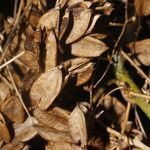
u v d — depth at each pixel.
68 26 0.17
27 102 0.17
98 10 0.18
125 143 0.18
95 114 0.18
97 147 0.18
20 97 0.17
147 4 0.19
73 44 0.18
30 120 0.18
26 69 0.18
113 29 0.20
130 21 0.19
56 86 0.17
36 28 0.18
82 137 0.17
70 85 0.18
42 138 0.18
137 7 0.19
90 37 0.18
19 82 0.18
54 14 0.17
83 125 0.17
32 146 0.18
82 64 0.17
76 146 0.17
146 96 0.19
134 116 0.19
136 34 0.19
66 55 0.18
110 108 0.19
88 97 0.18
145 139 0.19
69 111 0.17
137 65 0.19
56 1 0.18
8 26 0.19
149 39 0.19
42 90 0.17
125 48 0.20
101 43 0.18
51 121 0.17
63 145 0.17
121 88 0.19
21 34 0.18
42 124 0.17
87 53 0.18
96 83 0.18
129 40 0.20
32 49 0.17
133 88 0.19
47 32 0.17
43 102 0.17
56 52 0.17
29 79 0.17
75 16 0.17
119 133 0.18
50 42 0.17
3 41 0.19
